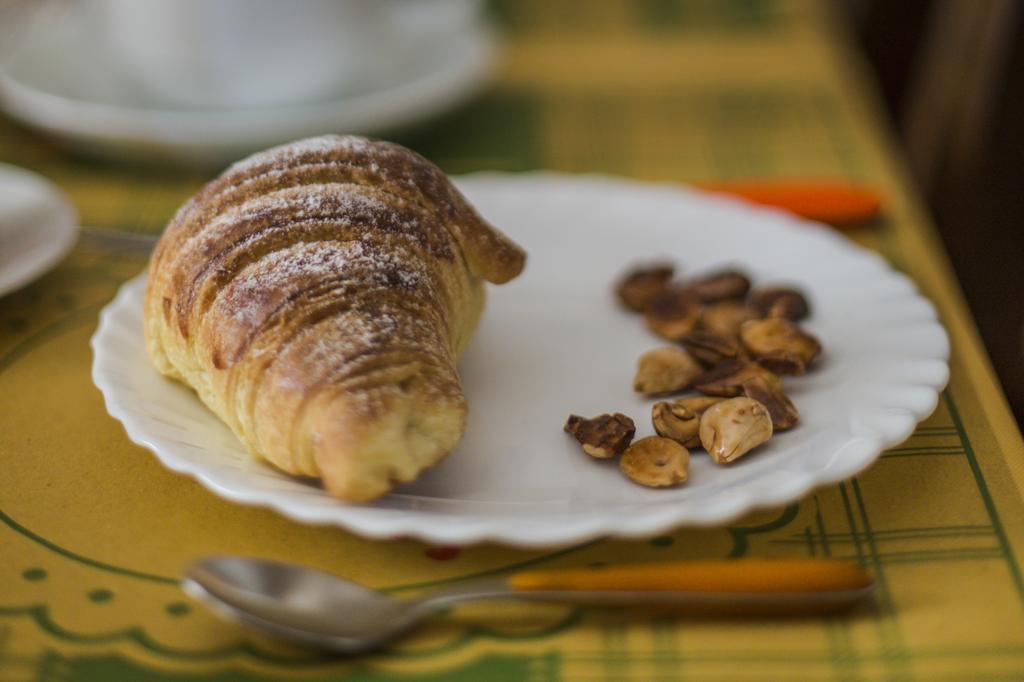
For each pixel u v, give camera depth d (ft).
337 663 1.16
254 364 1.28
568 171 2.02
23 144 2.06
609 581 1.18
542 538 1.19
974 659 1.16
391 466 1.24
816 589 1.18
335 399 1.24
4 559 1.25
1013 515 1.31
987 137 2.30
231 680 1.15
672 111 2.27
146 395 1.38
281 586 1.19
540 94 2.34
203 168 1.95
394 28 2.15
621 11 2.80
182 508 1.32
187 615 1.20
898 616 1.20
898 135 3.06
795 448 1.34
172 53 1.90
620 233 1.76
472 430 1.40
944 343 1.47
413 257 1.37
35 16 2.27
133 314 1.49
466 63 2.15
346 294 1.30
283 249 1.33
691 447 1.36
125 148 1.90
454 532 1.19
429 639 1.18
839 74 2.44
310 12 1.91
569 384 1.48
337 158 1.40
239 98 1.94
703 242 1.74
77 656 1.16
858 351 1.49
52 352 1.55
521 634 1.19
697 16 2.76
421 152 2.08
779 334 1.49
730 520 1.22
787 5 2.80
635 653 1.17
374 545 1.28
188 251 1.36
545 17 2.76
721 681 1.15
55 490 1.34
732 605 1.19
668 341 1.56
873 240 1.81
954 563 1.26
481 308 1.48
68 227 1.71
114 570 1.25
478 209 1.79
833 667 1.16
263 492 1.23
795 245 1.71
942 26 2.65
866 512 1.31
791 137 2.16
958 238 2.34
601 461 1.35
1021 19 2.25
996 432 1.42
